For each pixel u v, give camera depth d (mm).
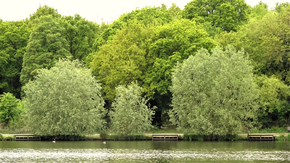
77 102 60719
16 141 61875
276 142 58750
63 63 65562
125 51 72750
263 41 70625
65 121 60500
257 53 71938
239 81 59844
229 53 63156
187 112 61156
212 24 86688
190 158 43875
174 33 71688
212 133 61281
